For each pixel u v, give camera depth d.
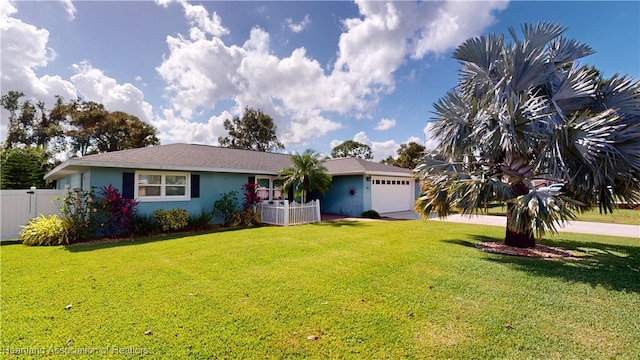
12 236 8.69
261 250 6.72
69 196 8.38
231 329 3.02
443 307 3.56
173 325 3.10
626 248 7.07
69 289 4.16
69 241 7.92
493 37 6.99
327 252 6.51
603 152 5.21
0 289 4.15
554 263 5.62
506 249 6.76
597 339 2.84
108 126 26.52
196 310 3.47
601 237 8.70
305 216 12.38
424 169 7.80
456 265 5.42
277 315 3.34
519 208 5.69
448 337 2.87
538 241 7.99
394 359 2.52
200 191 11.48
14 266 5.41
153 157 10.66
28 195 9.01
